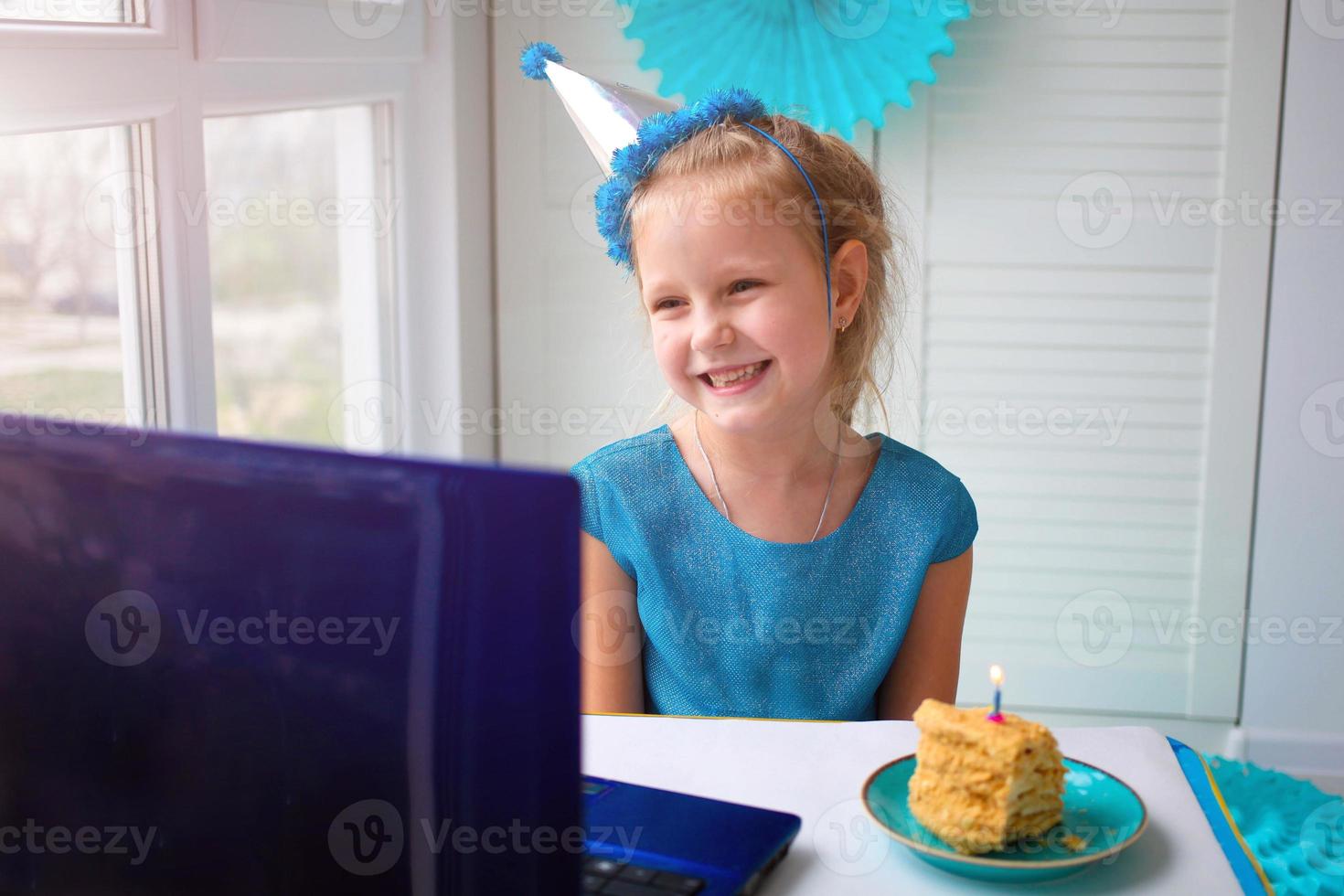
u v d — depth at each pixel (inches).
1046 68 76.7
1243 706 81.6
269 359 67.4
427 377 79.6
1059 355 79.8
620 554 46.3
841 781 31.2
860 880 27.0
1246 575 80.4
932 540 44.9
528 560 20.4
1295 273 76.8
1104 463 80.6
